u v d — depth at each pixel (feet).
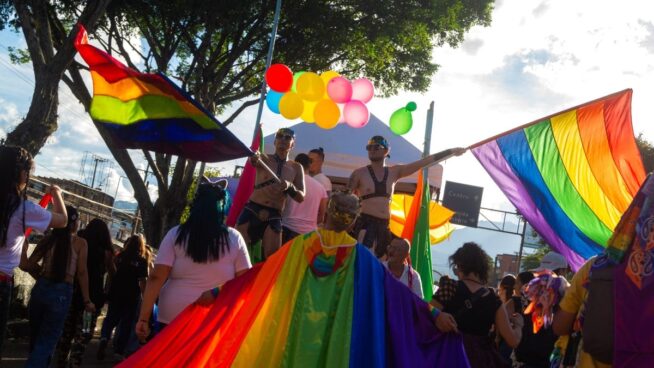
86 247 25.64
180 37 66.54
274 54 68.85
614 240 14.56
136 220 101.60
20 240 18.49
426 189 30.25
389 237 25.54
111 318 34.35
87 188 138.00
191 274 17.85
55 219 19.01
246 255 18.44
